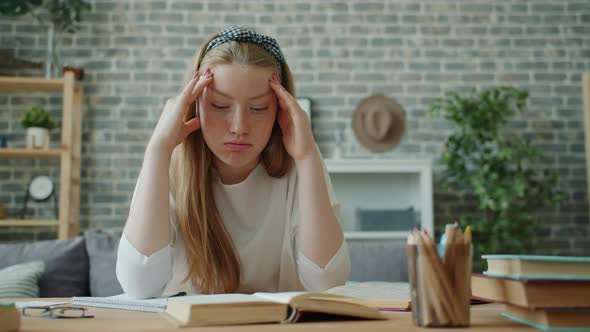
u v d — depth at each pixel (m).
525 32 4.35
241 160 1.22
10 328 0.68
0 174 4.02
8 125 4.07
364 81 4.24
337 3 4.30
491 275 0.80
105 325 0.74
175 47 4.20
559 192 4.00
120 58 4.16
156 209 1.17
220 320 0.71
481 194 3.77
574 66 4.34
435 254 0.69
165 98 4.16
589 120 3.99
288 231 1.41
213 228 1.34
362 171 3.80
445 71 4.28
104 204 4.04
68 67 3.84
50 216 4.01
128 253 1.16
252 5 4.26
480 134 3.86
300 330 0.67
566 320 0.67
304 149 1.27
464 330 0.67
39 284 3.02
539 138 4.27
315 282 1.25
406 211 3.86
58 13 3.99
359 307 0.77
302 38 4.26
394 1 4.32
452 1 4.35
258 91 1.20
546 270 0.72
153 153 1.20
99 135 4.09
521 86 4.30
